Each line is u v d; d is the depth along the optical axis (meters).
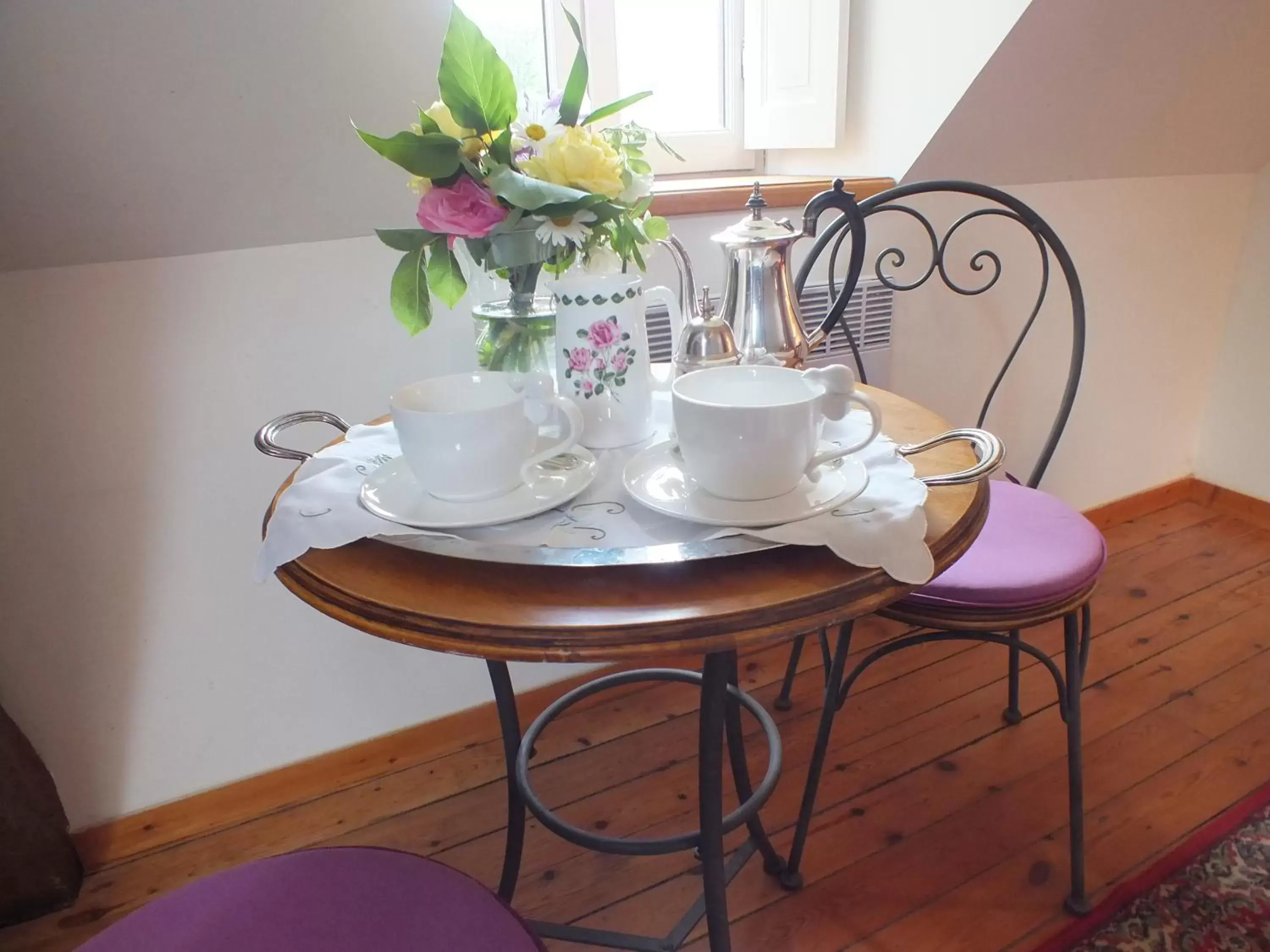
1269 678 1.54
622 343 0.75
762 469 0.59
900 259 1.31
